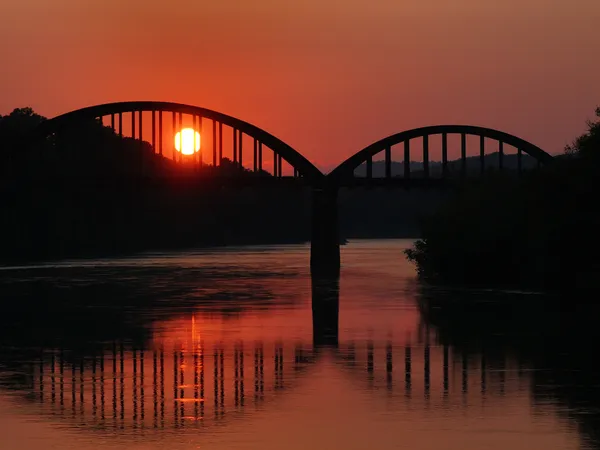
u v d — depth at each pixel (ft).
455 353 350.84
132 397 284.82
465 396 281.74
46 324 437.58
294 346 370.53
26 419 260.83
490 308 485.15
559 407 267.59
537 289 574.97
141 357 348.79
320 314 470.80
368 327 420.77
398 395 284.41
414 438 240.94
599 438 239.09
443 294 564.30
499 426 249.96
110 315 470.80
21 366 332.39
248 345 372.99
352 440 239.71
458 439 239.50
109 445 237.66
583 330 403.13
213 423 255.70
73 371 323.16
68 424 255.70
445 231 627.87
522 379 304.09
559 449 231.09
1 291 599.98
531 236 545.44
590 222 503.61
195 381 306.14
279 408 270.26
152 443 238.68
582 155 522.88
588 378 304.71
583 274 522.88
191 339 389.39
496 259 603.26
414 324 428.56
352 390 291.58
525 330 404.98
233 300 542.98
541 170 554.05
